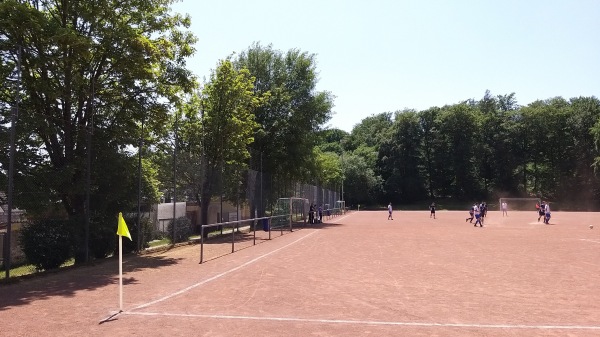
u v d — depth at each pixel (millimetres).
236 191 29844
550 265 15625
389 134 110562
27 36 15164
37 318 8297
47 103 16828
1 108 13078
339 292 10812
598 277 13180
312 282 12148
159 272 14094
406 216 62625
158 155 21703
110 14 17344
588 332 7488
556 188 95875
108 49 17344
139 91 19328
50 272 14289
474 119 102688
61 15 17594
